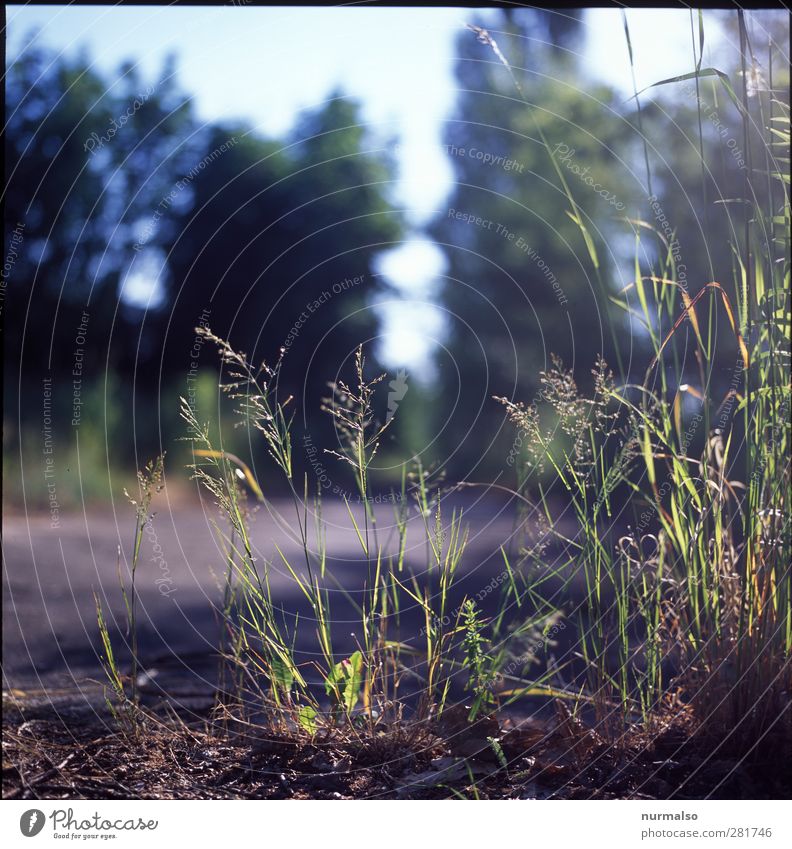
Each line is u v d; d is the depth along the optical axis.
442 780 2.22
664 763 2.23
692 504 2.56
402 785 2.21
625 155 11.22
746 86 2.54
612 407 3.20
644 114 10.29
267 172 16.33
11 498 8.57
